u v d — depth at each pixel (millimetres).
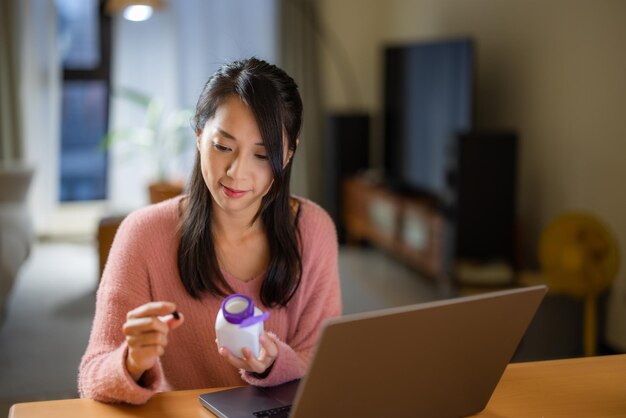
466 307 1115
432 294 4500
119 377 1221
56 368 3316
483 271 4020
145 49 5828
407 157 5055
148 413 1230
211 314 1471
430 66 4664
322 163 6168
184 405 1265
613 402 1312
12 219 4246
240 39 5930
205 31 5863
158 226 1472
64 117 5926
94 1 5754
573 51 3793
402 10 5883
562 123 3916
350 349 1043
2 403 2938
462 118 4297
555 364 1472
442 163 4527
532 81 4188
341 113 5750
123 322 1390
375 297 4434
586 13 3668
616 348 3521
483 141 3959
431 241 4406
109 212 4969
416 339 1097
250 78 1289
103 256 1929
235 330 1200
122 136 5672
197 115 1373
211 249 1446
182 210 1486
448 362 1157
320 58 6098
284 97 1323
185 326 1476
